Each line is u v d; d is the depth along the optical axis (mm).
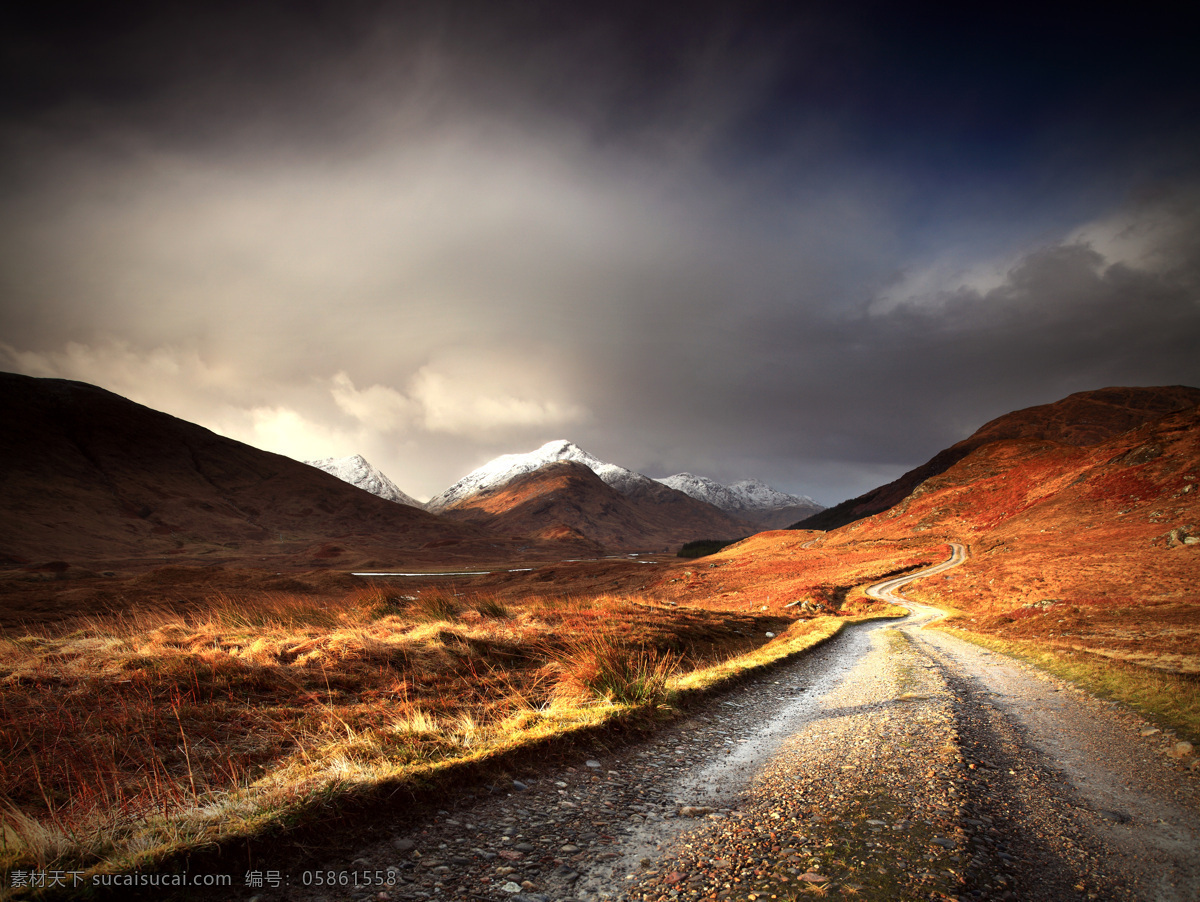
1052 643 23188
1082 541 73125
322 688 9984
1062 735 9695
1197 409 106500
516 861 4559
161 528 195125
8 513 161750
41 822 4633
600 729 8344
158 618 14516
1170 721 10391
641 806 5941
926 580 73625
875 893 3908
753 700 12383
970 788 6242
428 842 4805
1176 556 48844
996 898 3922
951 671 16812
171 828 4289
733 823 5398
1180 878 4406
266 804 4734
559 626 18688
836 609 55844
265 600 18578
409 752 6438
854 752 7898
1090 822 5637
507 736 7523
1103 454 117062
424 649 12711
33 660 9547
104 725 7246
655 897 3969
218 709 8375
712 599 75875
